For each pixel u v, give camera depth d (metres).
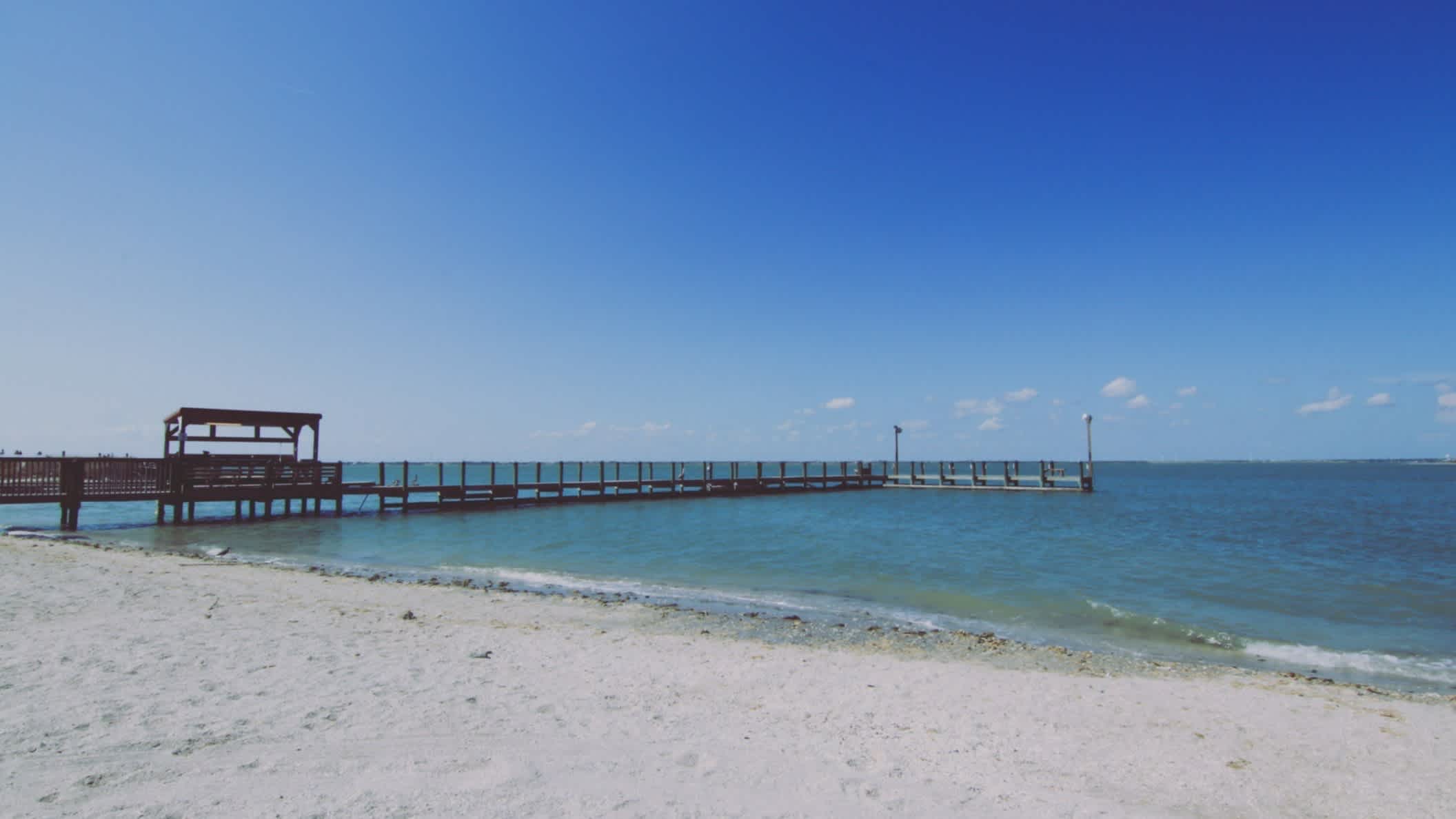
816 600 14.27
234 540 23.28
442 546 22.53
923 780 5.11
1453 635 11.83
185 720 5.32
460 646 8.77
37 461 23.81
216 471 27.91
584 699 6.69
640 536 25.66
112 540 22.36
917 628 11.91
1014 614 13.05
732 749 5.51
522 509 36.34
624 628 11.26
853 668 8.84
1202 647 10.95
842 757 5.52
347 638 8.74
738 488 47.81
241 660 7.30
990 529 28.45
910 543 23.62
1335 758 6.12
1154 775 5.59
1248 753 6.20
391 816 3.82
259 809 3.84
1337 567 18.55
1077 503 44.47
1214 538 25.38
